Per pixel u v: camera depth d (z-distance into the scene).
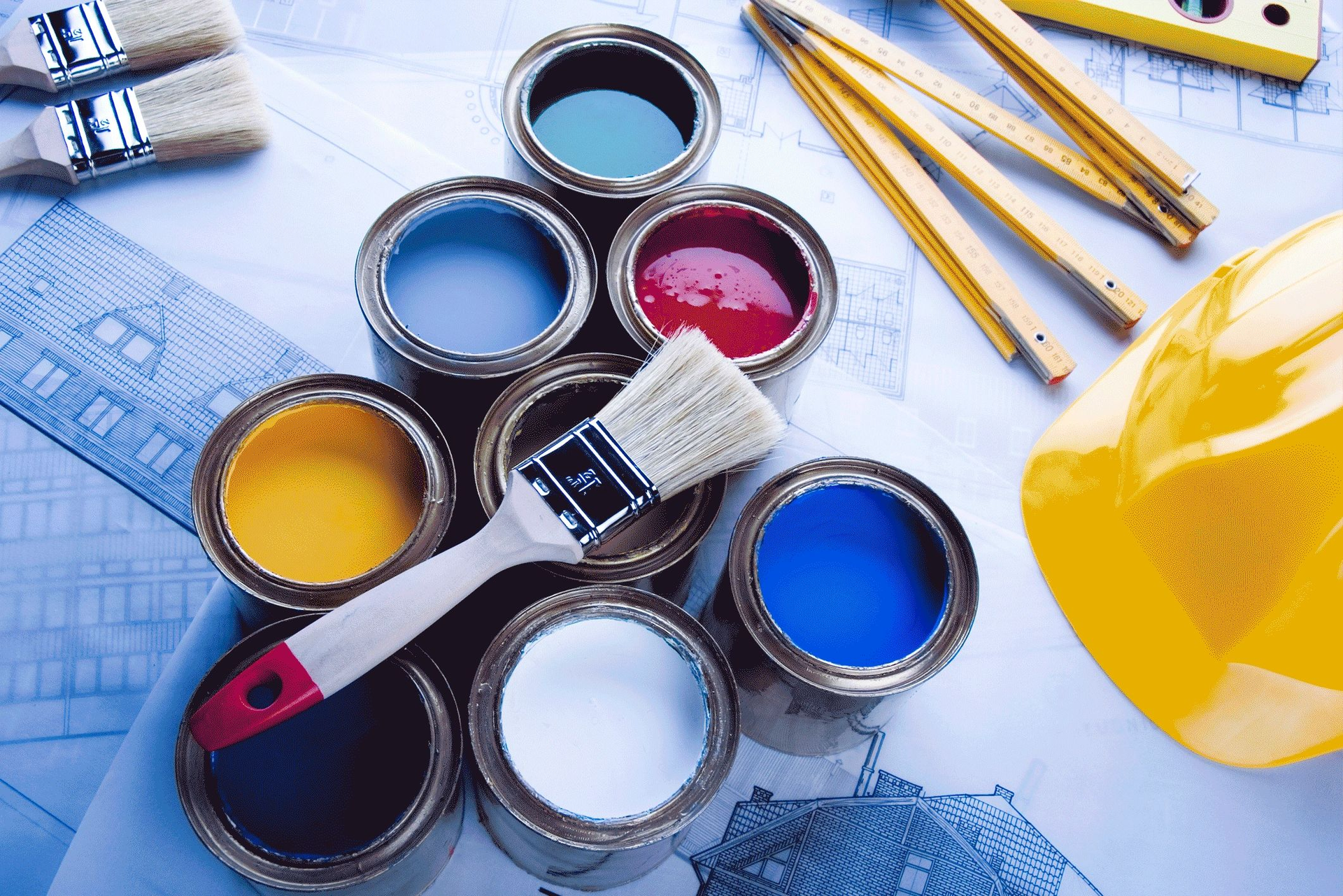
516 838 1.13
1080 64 1.79
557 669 1.12
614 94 1.45
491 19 1.71
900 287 1.62
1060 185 1.71
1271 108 1.79
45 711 1.28
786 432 1.41
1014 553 1.48
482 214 1.29
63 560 1.34
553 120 1.42
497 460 1.18
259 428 1.14
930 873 1.31
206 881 1.23
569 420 1.25
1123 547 1.35
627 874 1.21
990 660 1.42
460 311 1.27
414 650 1.10
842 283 1.62
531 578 1.18
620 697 1.12
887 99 1.67
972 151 1.66
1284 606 1.17
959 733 1.38
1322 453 1.08
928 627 1.20
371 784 1.08
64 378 1.43
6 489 1.36
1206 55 1.81
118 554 1.35
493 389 1.21
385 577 1.10
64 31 1.56
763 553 1.24
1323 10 1.87
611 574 1.16
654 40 1.39
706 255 1.34
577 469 1.10
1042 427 1.56
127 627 1.33
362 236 1.55
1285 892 1.35
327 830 1.05
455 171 1.60
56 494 1.37
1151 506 1.28
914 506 1.22
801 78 1.72
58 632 1.31
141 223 1.52
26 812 1.24
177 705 1.29
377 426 1.18
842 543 1.26
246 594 1.08
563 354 1.33
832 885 1.30
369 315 1.20
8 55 1.54
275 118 1.59
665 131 1.43
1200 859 1.35
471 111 1.65
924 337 1.60
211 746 0.99
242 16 1.66
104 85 1.61
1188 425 1.22
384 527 1.19
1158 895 1.33
